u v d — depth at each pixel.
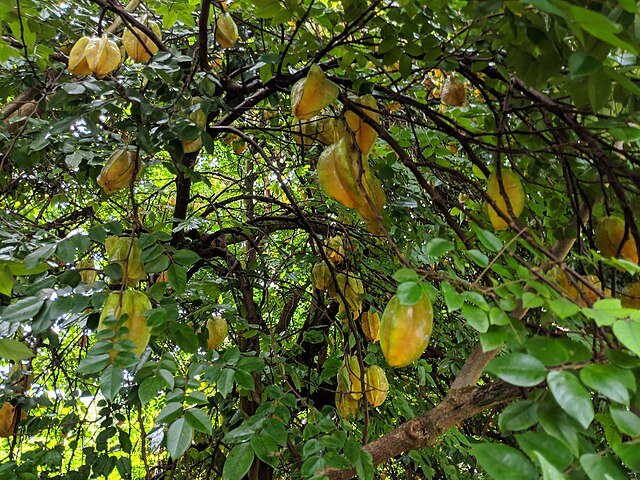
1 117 2.37
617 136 1.09
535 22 1.09
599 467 0.77
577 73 0.92
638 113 1.17
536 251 1.10
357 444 1.41
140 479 3.32
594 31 0.77
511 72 1.64
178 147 2.02
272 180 4.79
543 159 1.89
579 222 1.57
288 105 3.27
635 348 0.76
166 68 2.03
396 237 2.83
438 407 1.41
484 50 1.76
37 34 2.20
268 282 3.23
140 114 2.05
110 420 2.17
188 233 3.23
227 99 2.69
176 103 2.10
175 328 1.67
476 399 1.35
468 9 1.37
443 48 1.71
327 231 2.94
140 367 1.48
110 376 1.31
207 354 1.60
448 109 2.86
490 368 0.84
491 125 2.18
